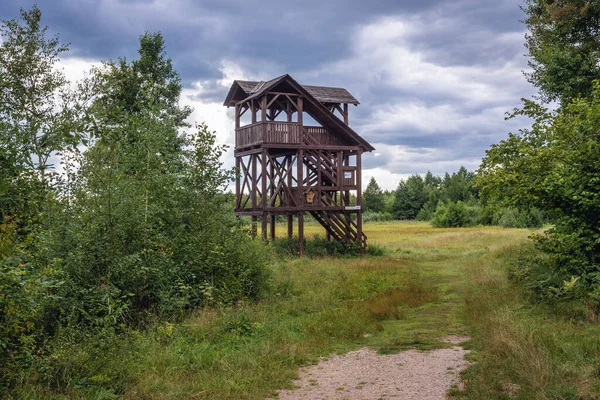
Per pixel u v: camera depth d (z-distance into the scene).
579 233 11.99
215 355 8.59
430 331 10.74
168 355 8.41
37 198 7.27
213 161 14.26
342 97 30.27
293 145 27.55
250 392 7.01
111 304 9.62
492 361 7.74
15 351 6.91
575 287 11.37
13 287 6.14
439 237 41.94
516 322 9.86
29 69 15.18
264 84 28.12
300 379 7.83
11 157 6.97
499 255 24.11
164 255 11.94
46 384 6.71
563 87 21.80
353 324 11.17
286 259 24.91
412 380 7.47
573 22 22.80
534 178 12.98
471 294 14.85
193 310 12.10
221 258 13.62
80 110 8.45
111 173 11.15
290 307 13.05
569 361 7.20
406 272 20.80
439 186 123.56
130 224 11.24
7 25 16.02
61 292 9.16
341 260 25.64
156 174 12.86
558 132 12.83
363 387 7.29
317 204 28.62
